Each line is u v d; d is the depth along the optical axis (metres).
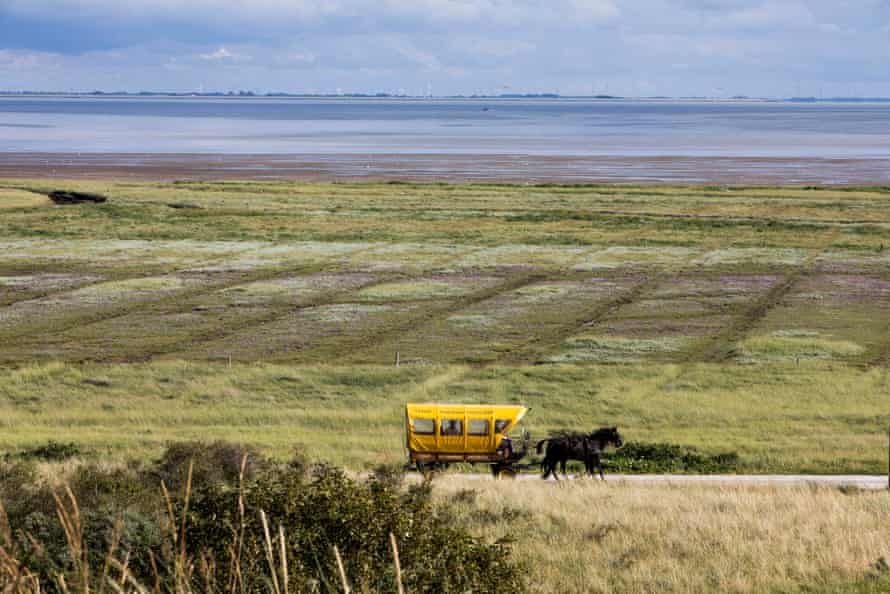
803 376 122.38
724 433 94.56
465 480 65.69
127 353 136.12
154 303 170.25
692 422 100.69
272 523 21.77
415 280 194.12
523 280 195.50
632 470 76.88
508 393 113.06
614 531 45.44
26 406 106.06
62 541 26.86
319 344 142.88
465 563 24.03
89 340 143.38
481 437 71.25
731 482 68.44
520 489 59.81
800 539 44.25
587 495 58.00
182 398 110.06
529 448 84.50
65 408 105.56
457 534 24.53
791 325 155.62
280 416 100.94
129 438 87.50
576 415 102.88
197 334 148.38
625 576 37.44
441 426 71.19
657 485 65.62
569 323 158.12
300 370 122.75
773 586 36.56
